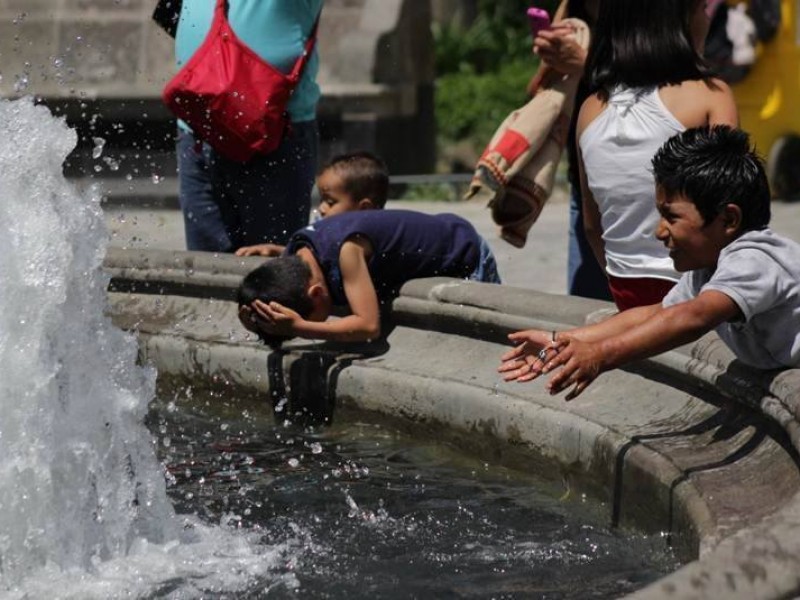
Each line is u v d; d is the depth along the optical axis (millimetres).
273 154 8477
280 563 5273
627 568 5098
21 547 5281
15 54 17594
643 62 6219
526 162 7535
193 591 5020
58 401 5508
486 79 24531
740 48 16484
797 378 4863
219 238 8742
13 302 5445
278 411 7602
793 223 14406
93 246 5766
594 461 5785
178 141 8758
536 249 12992
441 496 6102
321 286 7250
